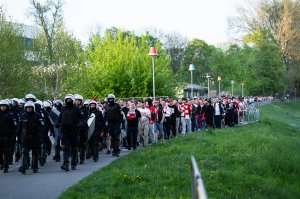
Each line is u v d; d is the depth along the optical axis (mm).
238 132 28172
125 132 22250
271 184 15406
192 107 29438
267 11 91562
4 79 35469
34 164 14414
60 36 43844
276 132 33906
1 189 11477
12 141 15688
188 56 96875
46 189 11375
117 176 12508
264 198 13453
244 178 15117
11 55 35594
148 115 22562
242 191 13438
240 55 87500
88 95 43125
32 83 39781
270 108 73875
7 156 14664
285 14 90438
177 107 25688
